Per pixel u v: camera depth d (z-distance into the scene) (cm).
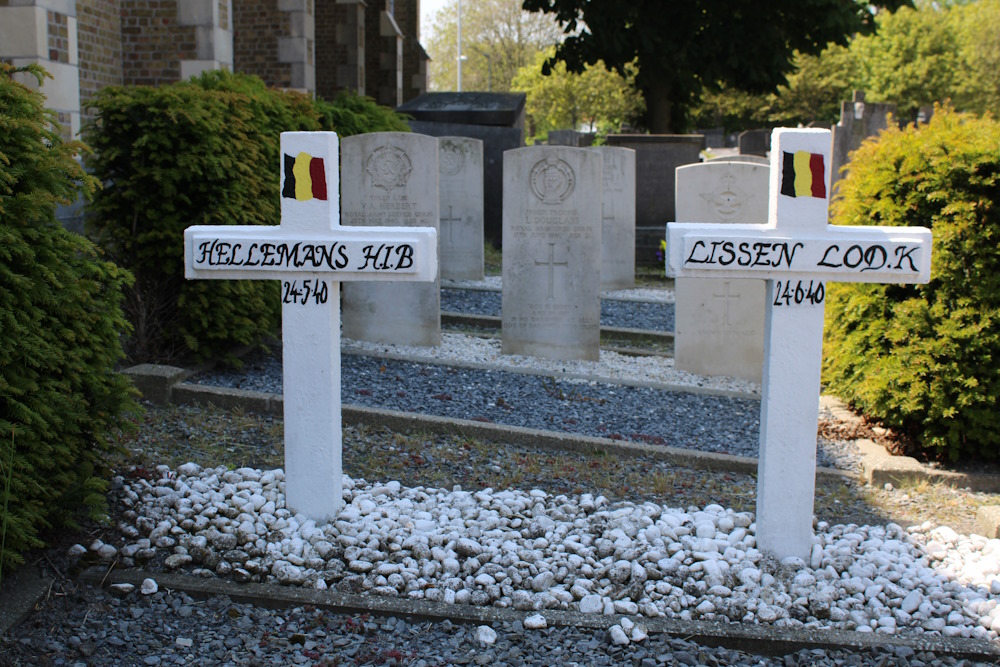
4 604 382
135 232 733
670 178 1647
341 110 1135
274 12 1702
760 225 423
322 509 461
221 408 658
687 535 454
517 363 878
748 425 700
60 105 1055
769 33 2106
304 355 452
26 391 398
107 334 452
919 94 4912
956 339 601
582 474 566
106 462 469
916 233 417
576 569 422
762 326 859
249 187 775
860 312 646
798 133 413
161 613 393
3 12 1007
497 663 363
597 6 2083
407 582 413
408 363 820
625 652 372
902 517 527
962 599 410
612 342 1052
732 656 377
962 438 611
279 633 383
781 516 436
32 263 400
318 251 441
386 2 2675
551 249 886
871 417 667
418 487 521
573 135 2511
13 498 386
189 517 462
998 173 605
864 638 382
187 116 700
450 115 1886
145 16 1352
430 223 898
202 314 734
